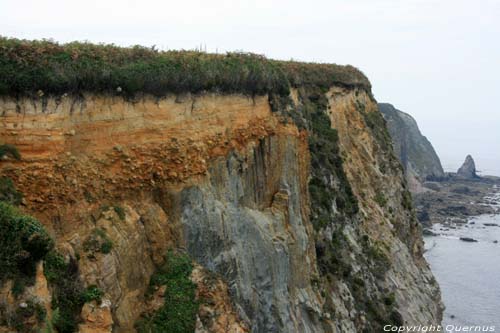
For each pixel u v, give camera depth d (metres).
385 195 45.19
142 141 20.31
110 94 19.20
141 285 19.22
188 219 21.34
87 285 16.67
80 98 18.16
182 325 18.95
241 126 25.59
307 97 37.41
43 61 17.12
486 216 115.31
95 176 18.42
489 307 63.12
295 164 28.86
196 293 19.91
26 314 13.28
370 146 45.81
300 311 26.61
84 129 18.30
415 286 42.41
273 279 24.84
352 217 37.06
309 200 31.64
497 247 90.06
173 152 21.19
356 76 48.00
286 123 28.73
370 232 39.53
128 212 19.25
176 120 21.66
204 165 22.47
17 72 16.39
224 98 24.70
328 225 33.12
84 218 17.67
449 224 106.50
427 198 128.00
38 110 16.83
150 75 20.38
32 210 16.33
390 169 49.22
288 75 33.59
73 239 17.02
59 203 16.94
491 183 160.12
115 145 19.30
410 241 49.59
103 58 19.20
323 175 34.69
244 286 23.03
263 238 24.83
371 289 35.56
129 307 18.20
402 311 37.59
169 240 20.72
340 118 41.75
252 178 26.41
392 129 131.88
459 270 76.69
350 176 39.47
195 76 22.56
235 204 24.34
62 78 17.31
